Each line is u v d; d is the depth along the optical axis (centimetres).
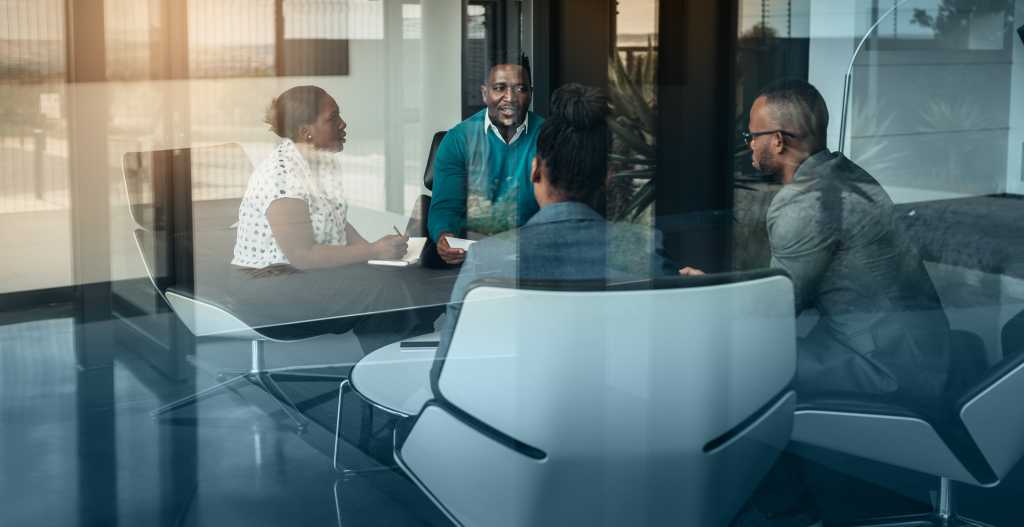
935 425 182
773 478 169
